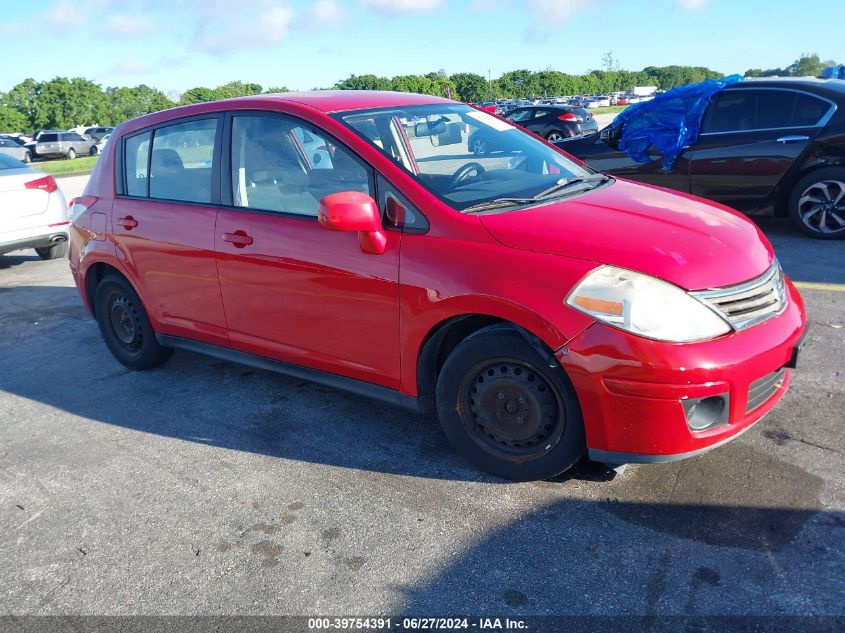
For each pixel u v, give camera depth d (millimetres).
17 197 8125
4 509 3213
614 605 2289
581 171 3834
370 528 2816
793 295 3084
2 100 77250
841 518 2611
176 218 4004
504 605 2336
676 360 2482
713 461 3055
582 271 2631
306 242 3348
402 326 3072
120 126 4578
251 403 4102
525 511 2824
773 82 6871
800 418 3373
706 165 7207
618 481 2963
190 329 4141
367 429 3652
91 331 5797
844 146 6449
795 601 2234
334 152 3338
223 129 3838
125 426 3959
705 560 2455
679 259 2643
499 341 2814
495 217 2943
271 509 3016
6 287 7641
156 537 2893
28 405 4387
